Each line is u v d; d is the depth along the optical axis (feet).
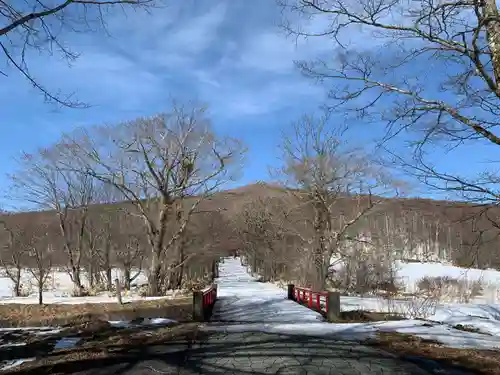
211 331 38.83
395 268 116.67
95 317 55.16
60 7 20.77
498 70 21.36
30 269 102.63
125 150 101.09
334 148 142.20
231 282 153.69
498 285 99.66
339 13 23.99
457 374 23.88
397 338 34.06
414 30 22.40
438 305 62.69
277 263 149.69
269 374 24.22
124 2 22.02
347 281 103.91
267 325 42.06
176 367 25.96
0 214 108.99
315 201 105.70
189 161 104.53
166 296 90.27
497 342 32.76
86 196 115.34
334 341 33.32
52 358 29.17
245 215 169.78
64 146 127.03
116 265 114.73
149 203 103.76
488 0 21.99
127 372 25.02
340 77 25.57
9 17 20.51
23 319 52.80
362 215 102.37
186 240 115.85
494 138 21.47
